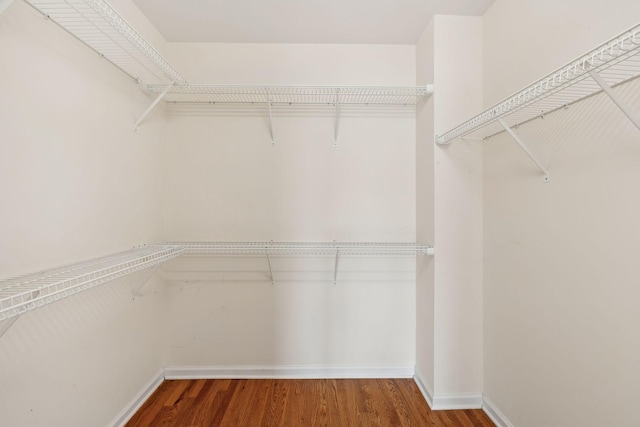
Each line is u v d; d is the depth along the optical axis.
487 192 1.71
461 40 1.75
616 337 0.98
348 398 1.83
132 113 1.64
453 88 1.75
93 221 1.35
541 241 1.30
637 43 0.74
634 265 0.93
